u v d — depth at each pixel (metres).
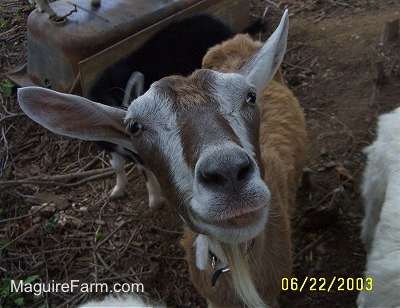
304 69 0.99
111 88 0.72
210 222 0.36
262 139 0.59
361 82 0.94
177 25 0.82
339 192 0.76
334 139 0.84
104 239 0.75
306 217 0.71
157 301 0.66
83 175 0.85
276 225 0.52
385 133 0.62
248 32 0.93
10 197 0.83
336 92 0.93
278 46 0.47
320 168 0.80
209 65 0.71
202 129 0.37
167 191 0.40
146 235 0.75
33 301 0.69
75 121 0.44
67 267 0.72
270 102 0.64
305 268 0.68
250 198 0.35
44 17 0.85
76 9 0.85
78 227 0.77
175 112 0.38
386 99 0.89
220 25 0.87
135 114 0.40
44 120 0.43
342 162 0.81
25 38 1.14
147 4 0.87
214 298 0.53
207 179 0.34
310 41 1.05
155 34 0.80
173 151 0.38
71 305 0.67
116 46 0.80
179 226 0.75
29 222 0.79
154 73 0.77
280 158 0.58
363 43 1.02
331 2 1.16
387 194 0.56
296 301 0.65
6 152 0.90
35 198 0.82
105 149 0.74
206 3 0.92
